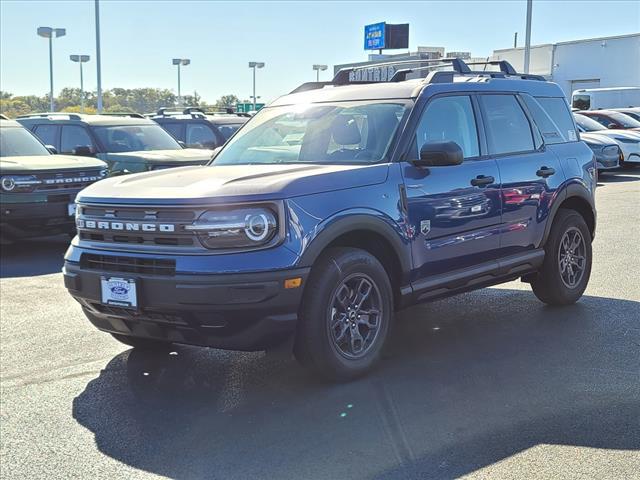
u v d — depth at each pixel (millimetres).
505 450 3854
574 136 7074
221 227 4352
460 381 4902
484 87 6152
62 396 4824
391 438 4039
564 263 6766
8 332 6324
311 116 5883
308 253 4492
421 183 5266
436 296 5535
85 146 12000
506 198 5977
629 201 14594
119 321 4809
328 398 4652
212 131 15016
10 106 68438
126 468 3789
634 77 42000
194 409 4562
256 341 4480
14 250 10664
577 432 4059
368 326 4992
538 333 6012
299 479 3613
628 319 6398
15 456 3951
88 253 4785
